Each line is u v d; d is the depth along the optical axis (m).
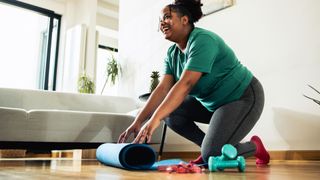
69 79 5.30
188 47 1.32
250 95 1.41
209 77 1.36
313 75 2.03
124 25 3.87
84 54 5.24
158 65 3.26
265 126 2.24
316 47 2.03
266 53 2.30
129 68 3.68
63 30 5.62
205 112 1.69
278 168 1.33
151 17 3.45
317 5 2.06
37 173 1.00
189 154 2.77
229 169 1.23
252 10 2.44
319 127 1.96
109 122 2.38
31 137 2.16
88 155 3.34
